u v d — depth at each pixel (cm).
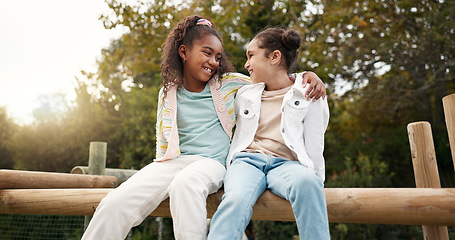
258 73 189
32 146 998
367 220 154
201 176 154
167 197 172
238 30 848
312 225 132
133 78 1126
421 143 200
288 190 144
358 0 823
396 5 844
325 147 999
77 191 201
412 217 147
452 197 145
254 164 164
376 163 736
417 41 801
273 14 859
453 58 767
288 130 173
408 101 893
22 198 216
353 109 1053
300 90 178
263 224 636
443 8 800
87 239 150
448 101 173
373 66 892
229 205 138
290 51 191
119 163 956
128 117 964
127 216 154
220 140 186
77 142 991
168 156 175
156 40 795
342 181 686
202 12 805
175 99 192
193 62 192
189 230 142
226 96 193
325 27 844
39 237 569
